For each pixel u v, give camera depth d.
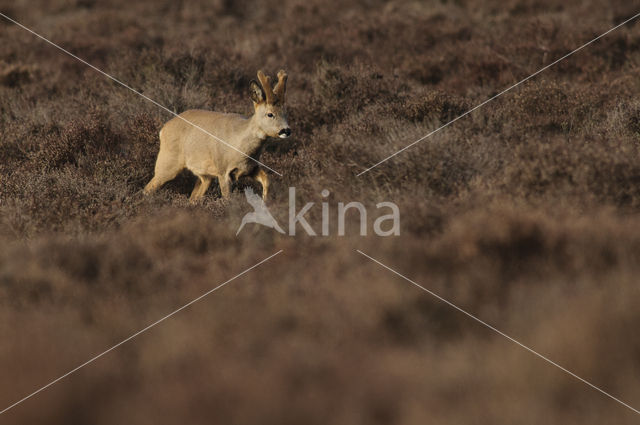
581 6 49.44
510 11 52.88
